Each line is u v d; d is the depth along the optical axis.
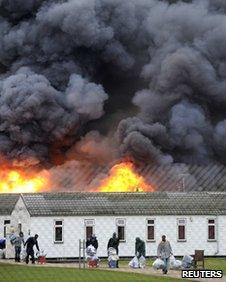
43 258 86.25
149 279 68.44
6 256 94.25
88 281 66.69
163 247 75.75
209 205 104.94
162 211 102.50
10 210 107.75
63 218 99.06
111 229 100.69
